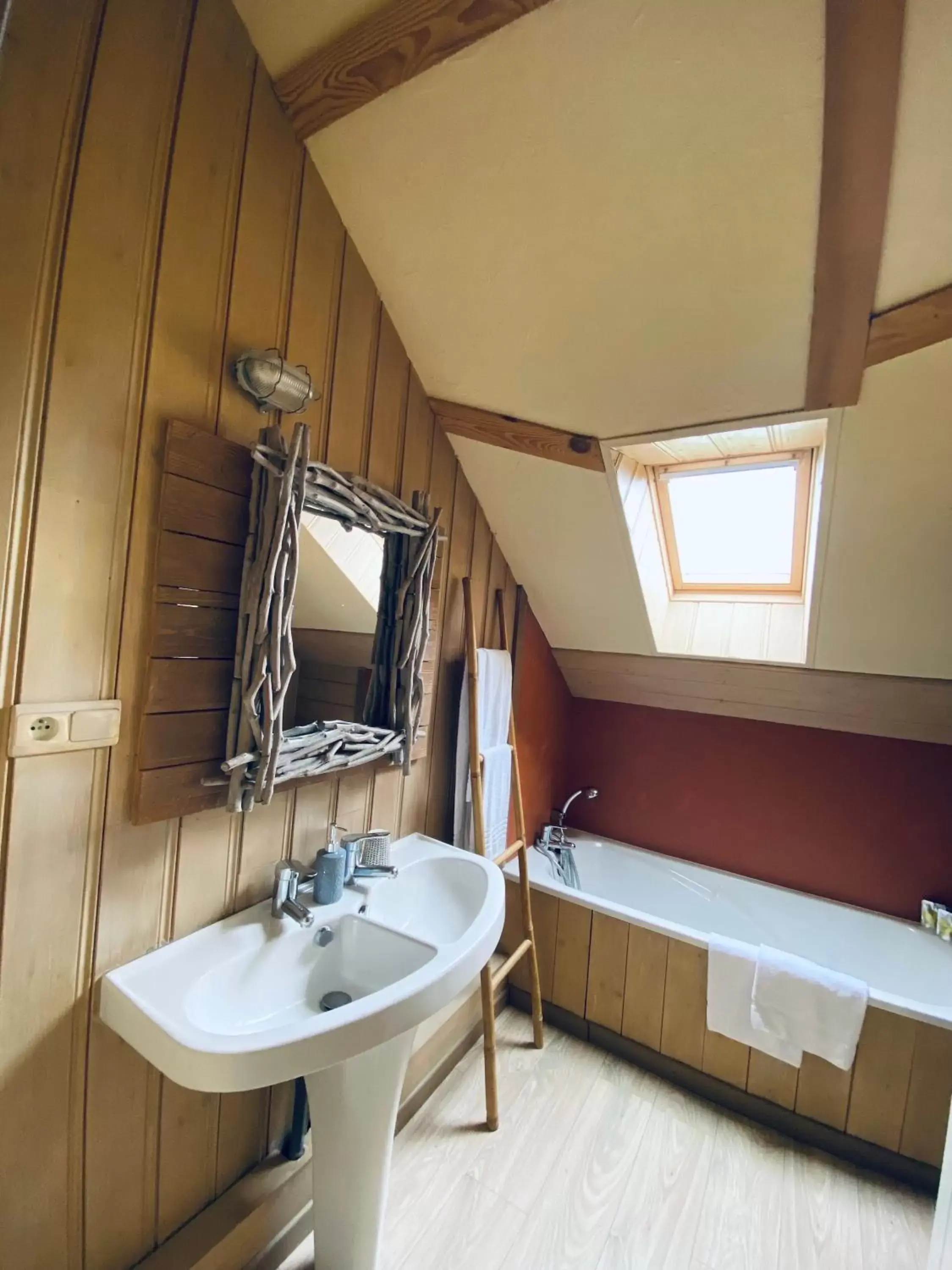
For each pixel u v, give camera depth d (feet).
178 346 3.71
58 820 3.30
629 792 9.87
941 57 2.94
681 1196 5.38
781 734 8.68
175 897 3.97
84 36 3.14
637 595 7.65
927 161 3.32
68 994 3.41
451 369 5.79
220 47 3.80
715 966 6.57
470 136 4.02
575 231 4.33
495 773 7.37
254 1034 3.17
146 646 3.64
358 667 5.26
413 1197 5.20
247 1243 4.36
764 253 4.01
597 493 6.54
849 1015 5.89
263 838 4.61
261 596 3.91
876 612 6.44
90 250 3.23
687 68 3.35
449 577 6.84
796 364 4.60
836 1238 5.08
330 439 4.94
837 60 3.08
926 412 4.62
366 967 4.52
